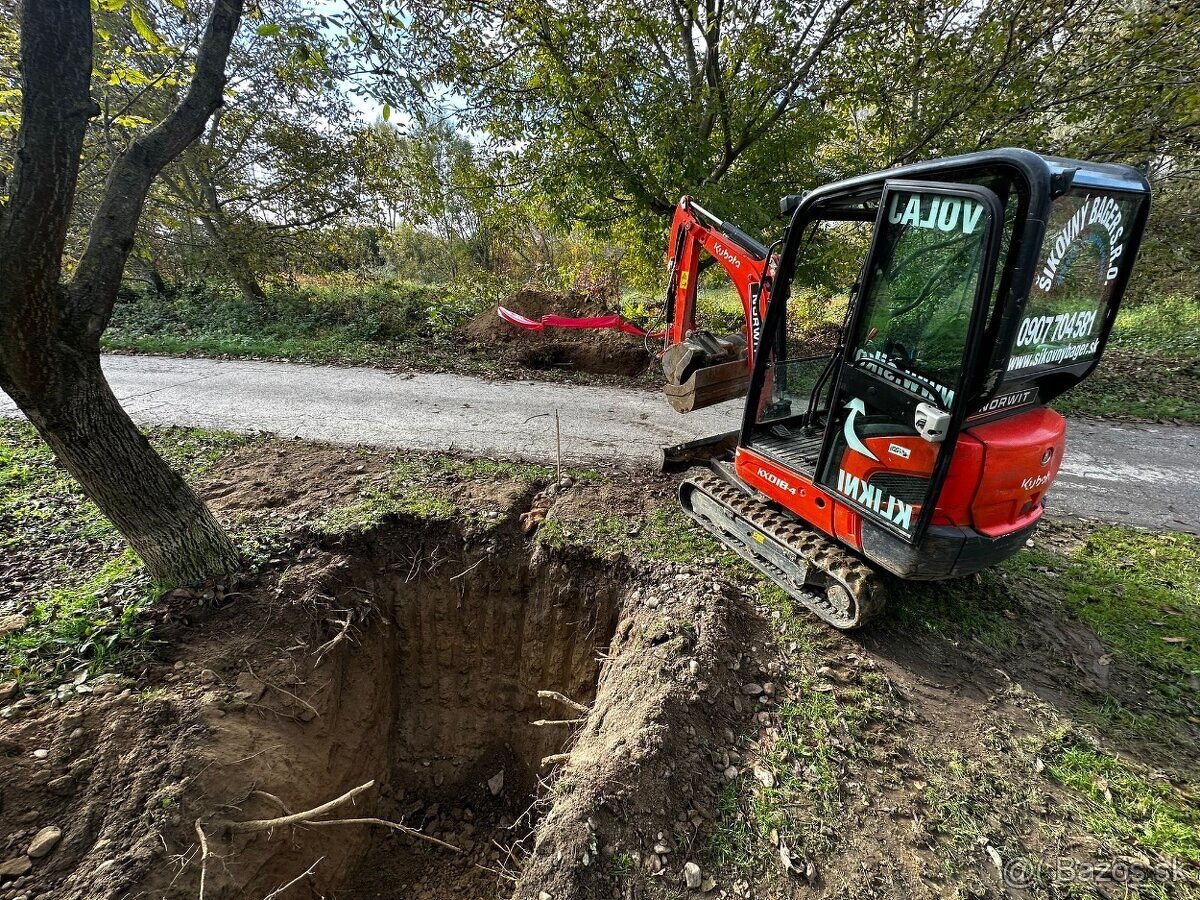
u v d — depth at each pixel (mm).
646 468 7238
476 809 5719
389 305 15359
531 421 8750
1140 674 4480
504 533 5871
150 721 3873
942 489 3764
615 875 3109
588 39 9953
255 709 4316
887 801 3477
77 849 3328
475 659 5965
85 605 4520
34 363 3557
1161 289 13758
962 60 9727
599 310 14359
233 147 14508
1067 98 9758
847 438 4297
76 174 3217
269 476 6633
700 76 11164
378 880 5086
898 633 4770
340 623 5137
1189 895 3023
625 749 3617
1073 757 3770
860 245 11484
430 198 13859
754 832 3301
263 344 12562
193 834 3572
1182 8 8609
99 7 3492
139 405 8875
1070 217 3469
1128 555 5934
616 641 5062
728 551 5551
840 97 10812
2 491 6109
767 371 5430
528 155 11555
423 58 6414
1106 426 9586
